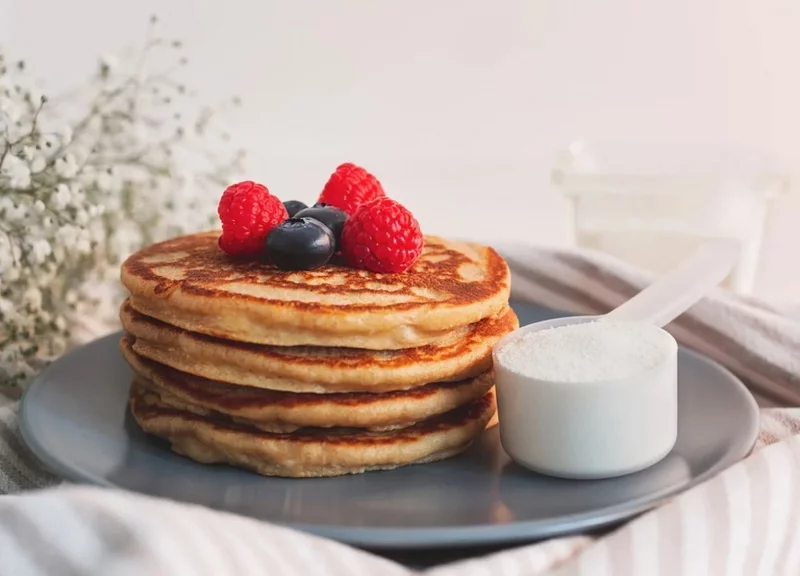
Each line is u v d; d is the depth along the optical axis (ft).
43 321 1.79
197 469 1.47
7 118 1.75
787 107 2.29
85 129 1.90
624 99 2.30
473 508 1.39
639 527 1.32
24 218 1.75
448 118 2.31
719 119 2.31
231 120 2.26
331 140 2.30
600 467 1.43
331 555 1.28
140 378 1.56
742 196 1.98
